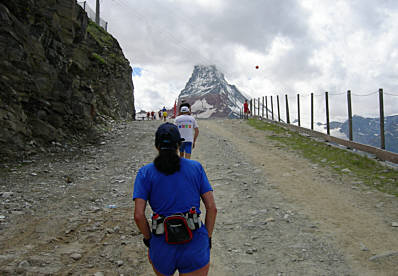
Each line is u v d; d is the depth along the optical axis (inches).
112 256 161.5
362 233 193.6
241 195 277.1
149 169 92.9
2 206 229.3
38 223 202.8
